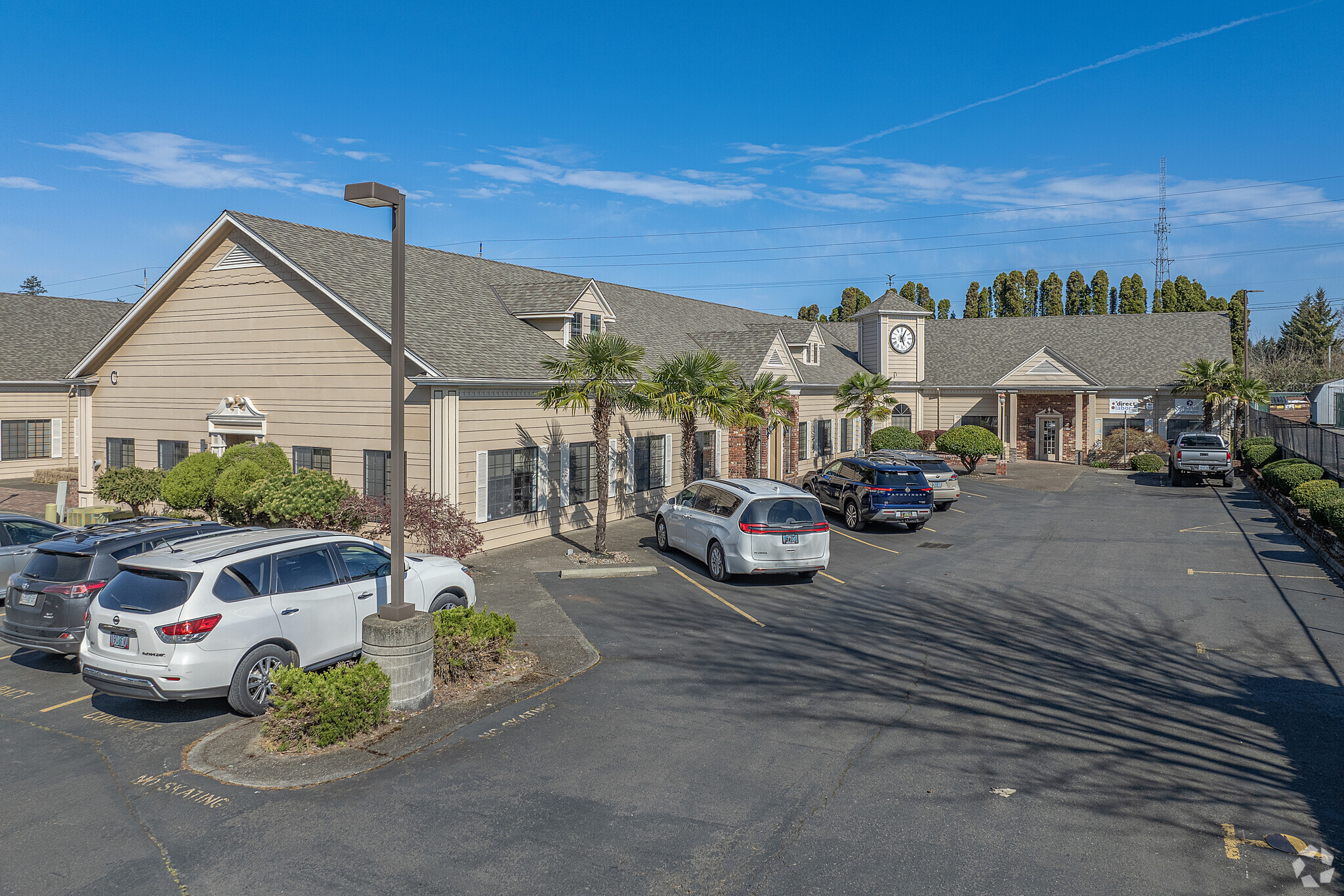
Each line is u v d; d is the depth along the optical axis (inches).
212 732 331.0
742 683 395.2
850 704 365.7
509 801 272.1
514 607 536.7
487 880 225.5
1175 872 231.1
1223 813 266.2
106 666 327.6
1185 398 1628.9
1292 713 355.9
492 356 751.7
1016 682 397.4
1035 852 241.1
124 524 476.7
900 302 1627.7
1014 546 781.3
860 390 1302.9
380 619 352.8
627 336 1058.7
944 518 964.6
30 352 1230.9
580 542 772.0
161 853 240.1
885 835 250.5
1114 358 1745.8
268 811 264.8
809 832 252.2
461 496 692.7
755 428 985.5
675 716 351.3
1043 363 1684.3
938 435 1667.1
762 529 602.2
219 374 819.4
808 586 612.7
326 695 311.3
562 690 382.6
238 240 792.3
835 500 930.7
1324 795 279.3
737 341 1185.4
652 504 978.7
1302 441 1227.2
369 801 271.7
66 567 399.2
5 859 237.0
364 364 721.6
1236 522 916.6
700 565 681.6
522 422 762.8
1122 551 752.3
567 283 898.7
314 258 761.6
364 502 643.5
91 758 306.8
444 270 912.9
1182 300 2854.3
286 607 356.2
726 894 218.8
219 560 341.1
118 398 901.2
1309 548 746.8
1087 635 480.7
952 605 553.6
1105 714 354.9
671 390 738.2
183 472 692.1
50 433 1213.1
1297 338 3395.7
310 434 759.1
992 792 279.7
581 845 243.9
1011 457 1716.3
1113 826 257.1
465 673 392.8
